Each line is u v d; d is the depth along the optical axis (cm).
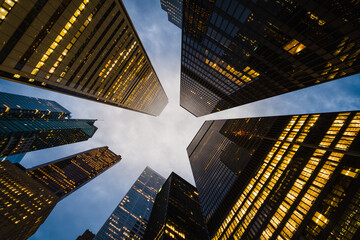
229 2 2978
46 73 3469
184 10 4116
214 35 4191
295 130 5759
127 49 5516
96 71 4853
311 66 3331
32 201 11988
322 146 4338
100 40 4078
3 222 9750
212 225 6956
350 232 2756
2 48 2438
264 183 5434
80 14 3138
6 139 12912
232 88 6694
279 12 2578
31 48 2803
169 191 11062
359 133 3703
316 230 3222
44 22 2697
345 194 3178
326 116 4931
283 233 3756
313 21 2423
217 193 8262
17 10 2289
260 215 4719
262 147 6869
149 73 9325
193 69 7569
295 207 3900
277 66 3872
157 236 6938
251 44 3672
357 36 2288
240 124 10569
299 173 4441
